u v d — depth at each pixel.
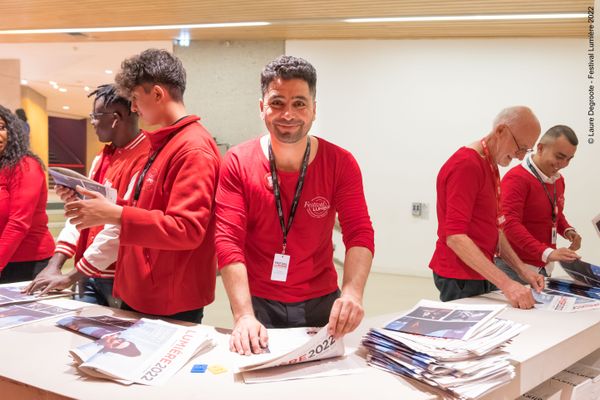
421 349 1.23
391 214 6.67
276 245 1.68
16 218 2.39
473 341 1.30
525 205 2.65
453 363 1.20
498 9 5.13
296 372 1.25
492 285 2.45
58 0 5.53
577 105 5.91
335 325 1.31
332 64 6.79
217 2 5.41
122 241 1.49
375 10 5.42
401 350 1.27
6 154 2.42
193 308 1.72
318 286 1.75
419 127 6.51
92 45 7.77
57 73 10.14
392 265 6.69
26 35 7.15
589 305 2.03
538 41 6.02
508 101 6.17
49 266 2.11
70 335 1.53
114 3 5.57
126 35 6.98
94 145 18.02
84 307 1.85
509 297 1.99
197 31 6.63
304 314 1.71
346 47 6.72
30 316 1.72
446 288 2.25
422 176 6.52
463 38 6.29
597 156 5.83
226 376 1.22
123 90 1.73
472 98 6.29
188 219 1.52
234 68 7.09
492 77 6.21
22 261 2.63
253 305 1.72
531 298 1.98
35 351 1.39
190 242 1.53
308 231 1.67
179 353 1.32
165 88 1.70
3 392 1.22
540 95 6.05
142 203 1.68
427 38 6.40
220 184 1.64
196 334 1.44
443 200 2.20
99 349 1.31
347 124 6.79
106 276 2.13
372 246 1.62
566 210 5.99
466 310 1.59
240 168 1.63
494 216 2.19
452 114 6.38
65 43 7.69
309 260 1.71
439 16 5.47
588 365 1.95
